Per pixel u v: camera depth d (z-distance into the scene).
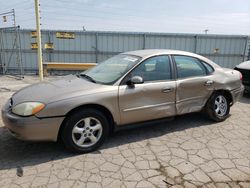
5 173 2.96
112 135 4.13
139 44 13.61
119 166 3.13
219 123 4.77
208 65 4.65
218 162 3.25
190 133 4.25
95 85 3.57
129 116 3.72
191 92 4.29
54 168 3.08
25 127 3.08
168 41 13.70
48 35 12.93
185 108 4.28
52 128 3.20
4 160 3.28
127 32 13.38
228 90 4.76
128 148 3.65
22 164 3.18
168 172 3.00
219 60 14.25
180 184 2.76
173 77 4.11
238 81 4.96
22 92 3.69
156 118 4.01
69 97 3.26
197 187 2.71
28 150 3.57
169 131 4.33
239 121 4.91
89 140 3.52
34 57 13.02
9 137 4.00
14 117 3.14
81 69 12.77
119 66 4.02
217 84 4.59
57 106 3.17
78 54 13.41
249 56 14.02
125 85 3.65
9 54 12.73
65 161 3.25
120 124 3.71
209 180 2.85
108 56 13.62
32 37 12.78
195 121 4.86
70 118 3.29
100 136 3.56
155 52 4.14
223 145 3.78
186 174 2.96
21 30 12.55
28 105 3.15
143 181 2.81
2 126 4.44
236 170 3.06
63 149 3.60
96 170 3.04
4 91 7.79
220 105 4.79
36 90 3.59
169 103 4.05
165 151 3.56
